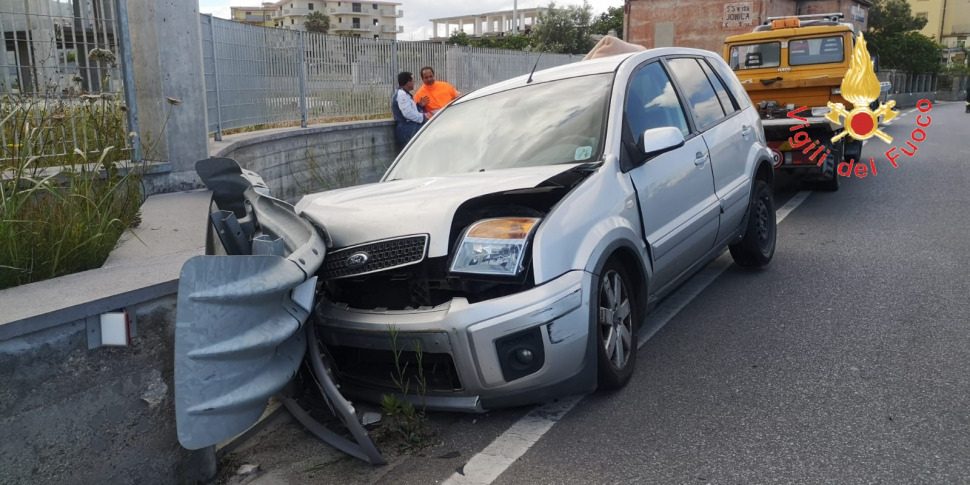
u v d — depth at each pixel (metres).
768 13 22.59
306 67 10.97
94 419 2.90
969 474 3.05
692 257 5.07
